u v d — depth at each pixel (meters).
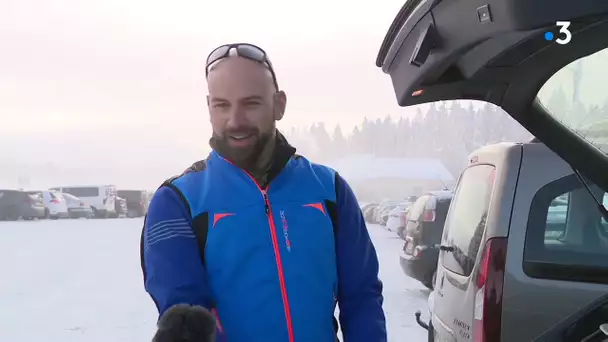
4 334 6.26
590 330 2.21
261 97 1.44
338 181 1.64
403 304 7.68
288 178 1.52
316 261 1.46
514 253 2.86
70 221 28.33
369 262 1.62
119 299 8.16
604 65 1.42
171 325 1.21
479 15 1.08
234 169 1.48
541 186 2.92
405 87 1.43
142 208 37.44
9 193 28.70
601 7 0.92
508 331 2.81
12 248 15.00
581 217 2.87
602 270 2.78
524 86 1.54
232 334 1.38
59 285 9.36
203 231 1.42
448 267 3.43
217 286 1.40
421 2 1.22
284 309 1.39
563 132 1.71
